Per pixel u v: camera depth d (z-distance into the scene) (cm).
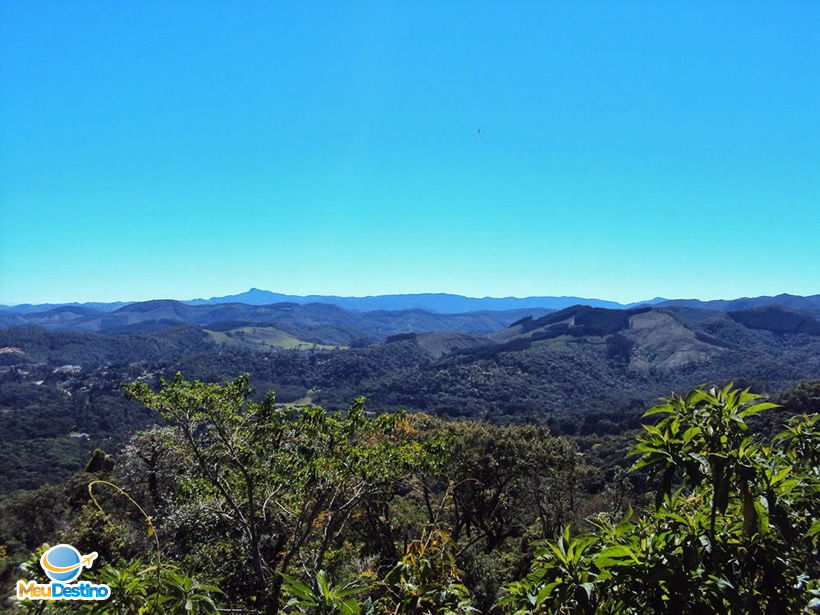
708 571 192
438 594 262
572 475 1997
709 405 204
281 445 950
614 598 201
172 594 235
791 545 195
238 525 932
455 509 1681
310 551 983
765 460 212
